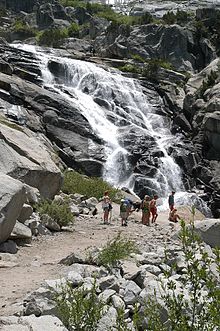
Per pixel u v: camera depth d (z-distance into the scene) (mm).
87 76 42688
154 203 19234
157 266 9312
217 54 54906
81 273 8688
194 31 56156
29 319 6113
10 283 8672
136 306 4578
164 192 33469
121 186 32719
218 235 12039
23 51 43969
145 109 42375
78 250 11914
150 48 55281
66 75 42406
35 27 82000
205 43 55219
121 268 8930
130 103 41875
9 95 33719
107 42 59406
